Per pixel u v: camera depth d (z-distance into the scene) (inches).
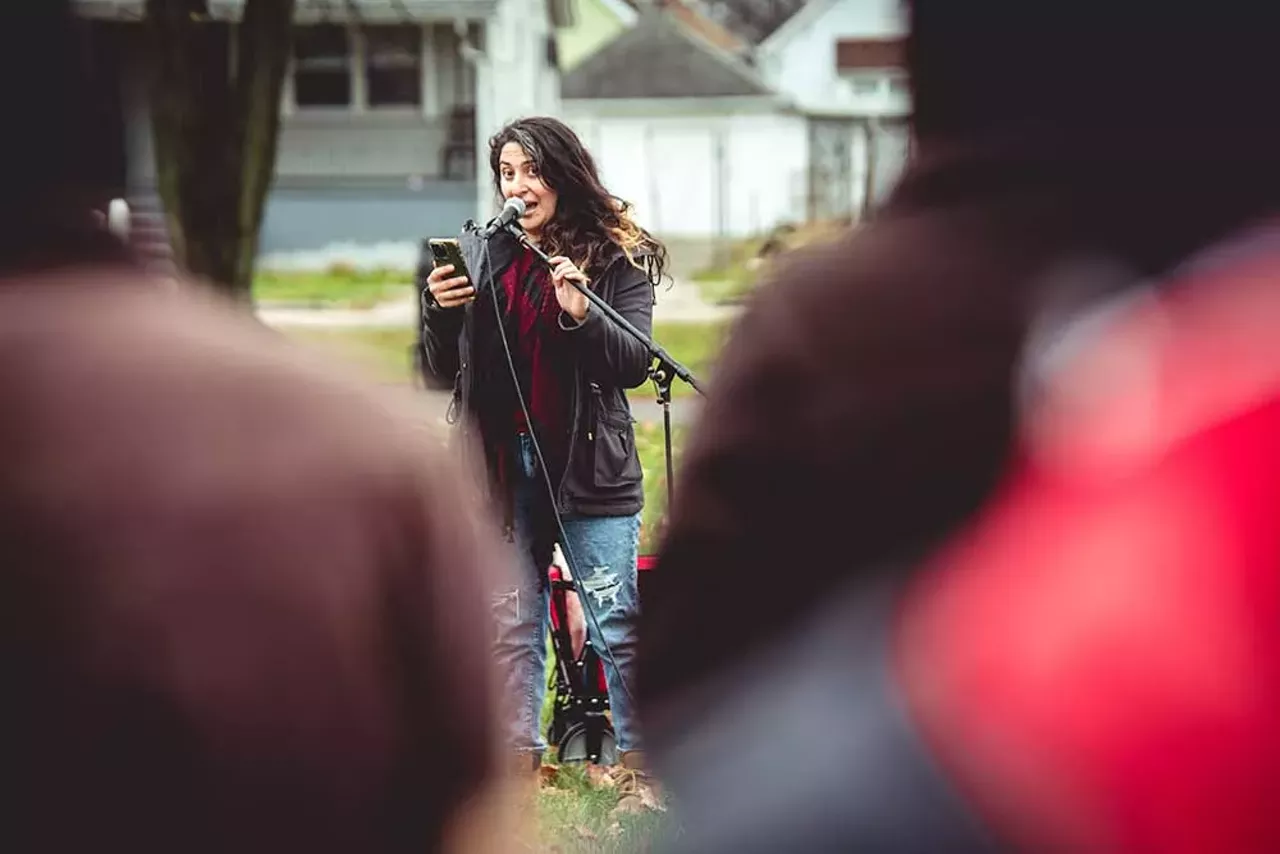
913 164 69.9
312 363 72.6
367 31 1716.3
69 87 72.8
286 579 67.0
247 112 593.0
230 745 65.8
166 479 67.0
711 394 70.0
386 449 70.4
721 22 2637.8
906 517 66.0
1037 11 66.8
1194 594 60.6
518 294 262.5
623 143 2155.5
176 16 591.2
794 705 64.6
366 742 67.9
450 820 71.9
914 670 63.1
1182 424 63.0
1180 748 59.7
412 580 69.7
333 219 1695.4
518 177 263.6
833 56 2319.1
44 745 65.0
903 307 67.1
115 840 65.4
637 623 70.4
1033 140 67.4
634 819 251.1
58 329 69.6
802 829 62.6
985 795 61.0
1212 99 65.4
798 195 2150.6
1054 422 64.7
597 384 264.1
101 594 65.6
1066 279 66.4
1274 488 61.1
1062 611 61.7
